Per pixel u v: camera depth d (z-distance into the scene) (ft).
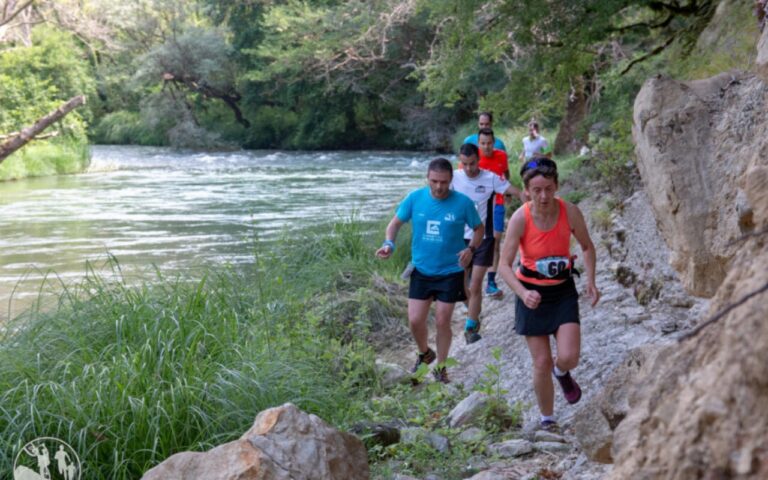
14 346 21.06
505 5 41.83
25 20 140.97
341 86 151.74
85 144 118.62
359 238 37.47
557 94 50.08
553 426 19.15
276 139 177.06
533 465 17.29
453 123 149.89
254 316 26.25
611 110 51.75
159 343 20.54
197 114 193.26
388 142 165.68
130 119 200.23
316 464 13.64
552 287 18.40
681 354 8.36
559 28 41.91
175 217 62.90
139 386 18.52
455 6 42.42
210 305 24.23
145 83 184.75
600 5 41.24
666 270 24.13
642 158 18.28
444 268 24.32
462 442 18.89
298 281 33.37
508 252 18.47
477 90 112.57
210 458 13.47
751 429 6.59
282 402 19.29
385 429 19.65
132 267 42.19
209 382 19.20
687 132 17.39
